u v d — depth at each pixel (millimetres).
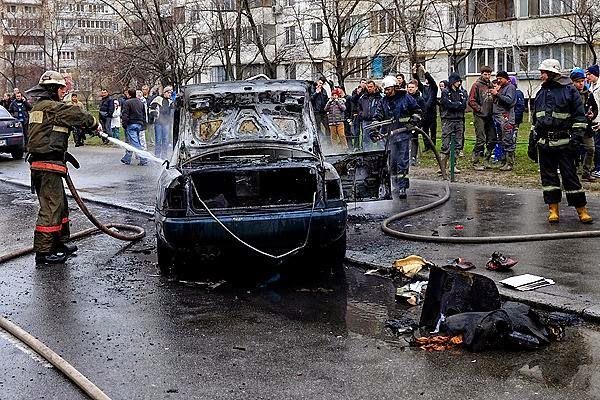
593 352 5047
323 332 5621
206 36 30547
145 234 9531
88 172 16656
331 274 7352
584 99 12016
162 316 6109
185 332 5695
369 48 30984
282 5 35125
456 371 4781
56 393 4598
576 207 9055
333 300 6469
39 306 6473
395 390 4512
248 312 6176
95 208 11891
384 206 10938
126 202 12078
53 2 59875
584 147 12258
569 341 5273
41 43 58500
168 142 17906
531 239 8227
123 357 5188
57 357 5070
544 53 36656
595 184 12109
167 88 18125
